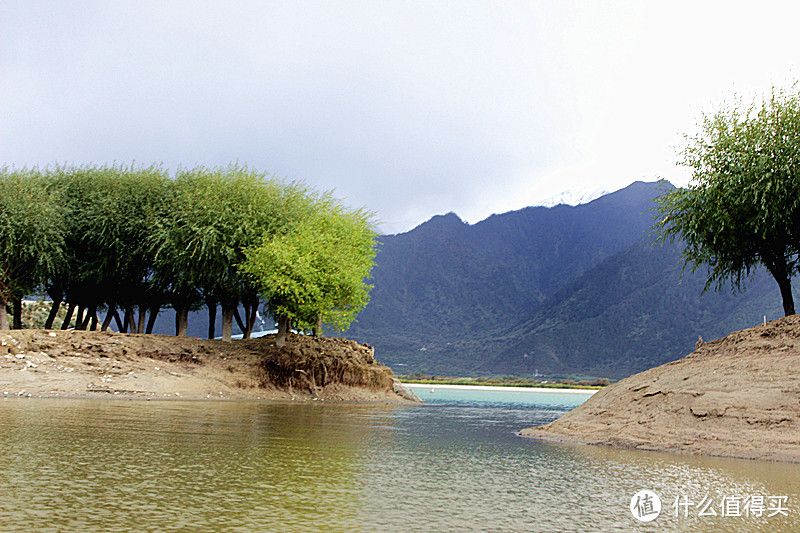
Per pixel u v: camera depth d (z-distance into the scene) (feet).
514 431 65.98
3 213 122.31
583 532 23.03
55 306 149.59
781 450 43.32
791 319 62.85
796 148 80.59
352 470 35.12
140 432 47.62
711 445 46.83
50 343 105.29
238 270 125.59
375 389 138.10
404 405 120.98
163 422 56.18
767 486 32.81
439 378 439.22
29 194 129.39
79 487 26.89
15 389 84.74
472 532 22.33
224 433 50.14
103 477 29.27
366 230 158.40
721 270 95.50
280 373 120.98
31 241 124.26
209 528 21.33
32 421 51.62
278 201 139.95
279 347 127.85
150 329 154.81
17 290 128.47
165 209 136.15
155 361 112.06
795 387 50.11
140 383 99.35
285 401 109.50
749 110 88.07
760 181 80.38
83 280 141.18
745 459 43.21
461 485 31.81
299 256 122.21
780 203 79.92
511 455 44.55
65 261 132.77
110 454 36.06
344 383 131.13
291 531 21.47
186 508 24.03
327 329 148.46
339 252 131.03
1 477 28.12
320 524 22.62
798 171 78.43
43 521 21.25
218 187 136.77
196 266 128.16
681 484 33.19
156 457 35.91
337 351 134.82
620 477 35.22
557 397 195.21
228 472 32.22
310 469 34.55
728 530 24.04
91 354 107.04
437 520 23.98
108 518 22.04
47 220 126.62
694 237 90.53
